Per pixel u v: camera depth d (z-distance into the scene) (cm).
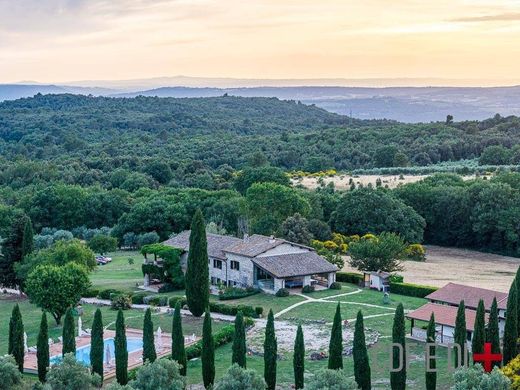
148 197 16700
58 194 16925
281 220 13838
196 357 7325
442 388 6256
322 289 10288
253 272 10294
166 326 8656
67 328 6588
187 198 16025
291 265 10244
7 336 8450
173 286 10612
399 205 14888
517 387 5400
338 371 5416
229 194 16312
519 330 6819
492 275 11950
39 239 14688
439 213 15625
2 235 14275
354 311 9044
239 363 6378
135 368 6881
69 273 8981
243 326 6425
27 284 8969
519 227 14125
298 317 8800
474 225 14862
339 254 12631
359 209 14662
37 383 5606
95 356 6456
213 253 10975
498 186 14712
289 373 6769
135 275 12169
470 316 7538
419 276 11762
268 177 17650
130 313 9425
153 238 14938
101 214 17025
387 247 10694
